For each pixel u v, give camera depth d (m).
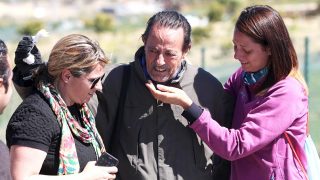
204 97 5.64
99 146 5.14
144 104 5.53
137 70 5.48
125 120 5.57
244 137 5.27
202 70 5.75
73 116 5.01
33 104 4.73
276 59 5.29
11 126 4.70
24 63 4.83
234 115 5.68
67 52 4.72
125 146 5.55
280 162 5.33
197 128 5.31
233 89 5.91
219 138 5.27
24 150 4.60
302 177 5.34
